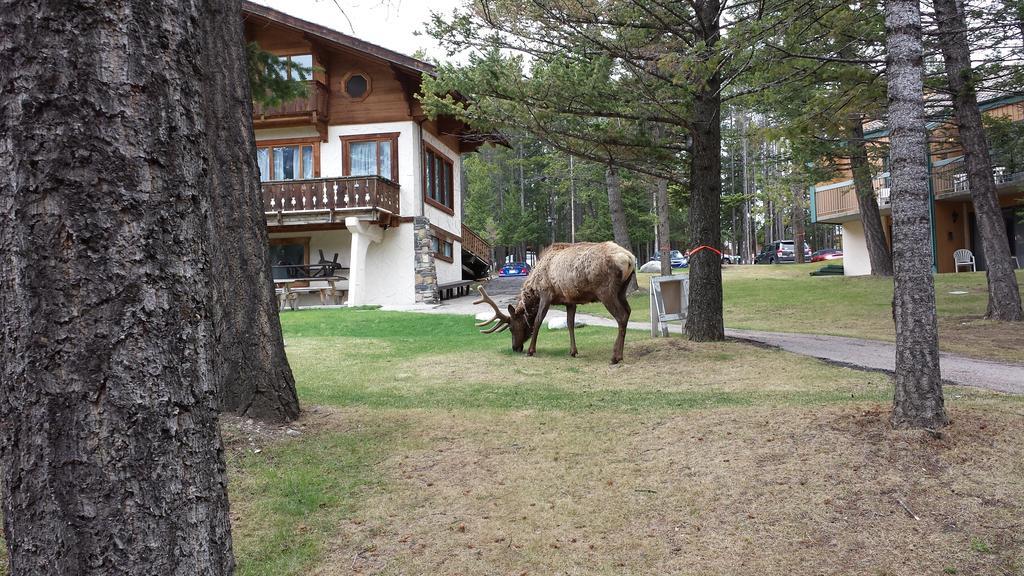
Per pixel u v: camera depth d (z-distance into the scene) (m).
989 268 13.94
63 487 1.84
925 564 3.58
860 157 19.05
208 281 2.16
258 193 6.44
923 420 4.96
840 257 45.69
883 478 4.40
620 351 9.80
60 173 1.85
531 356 10.78
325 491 4.86
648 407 6.93
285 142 21.30
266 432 6.00
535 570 3.78
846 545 3.82
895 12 5.12
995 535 3.72
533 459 5.43
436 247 22.97
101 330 1.86
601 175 27.91
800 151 17.23
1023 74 13.02
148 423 1.92
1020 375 8.45
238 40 6.35
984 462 4.42
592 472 5.09
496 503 4.64
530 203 66.88
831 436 5.11
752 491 4.49
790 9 9.51
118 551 1.86
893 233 5.20
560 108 10.10
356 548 4.08
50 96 1.86
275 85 10.05
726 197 40.97
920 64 5.09
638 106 10.38
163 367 1.96
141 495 1.90
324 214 19.70
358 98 21.12
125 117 1.92
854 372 8.60
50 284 1.84
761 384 8.00
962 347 11.20
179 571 1.96
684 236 57.59
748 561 3.75
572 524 4.30
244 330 6.28
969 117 13.95
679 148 11.15
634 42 10.57
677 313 11.93
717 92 10.67
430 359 10.81
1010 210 26.41
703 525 4.17
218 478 2.15
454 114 10.80
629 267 9.80
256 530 4.27
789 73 10.66
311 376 9.47
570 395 7.83
